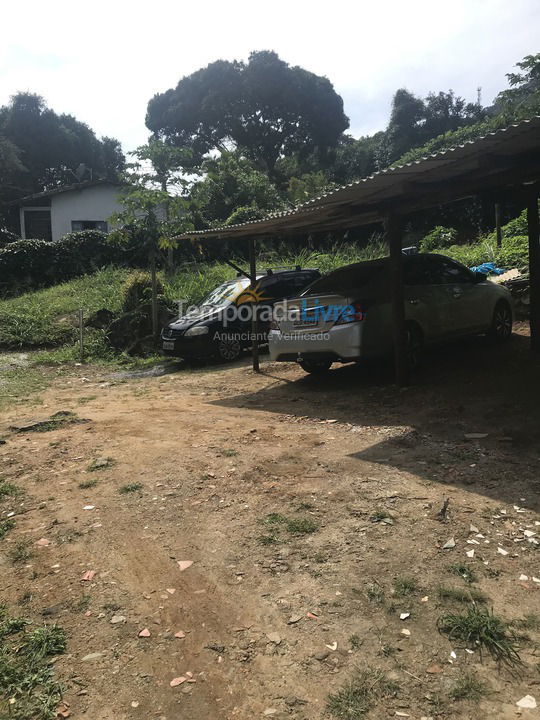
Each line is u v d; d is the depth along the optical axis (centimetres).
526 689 219
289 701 219
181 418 675
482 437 501
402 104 3738
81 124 5200
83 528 379
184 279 1599
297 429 586
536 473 416
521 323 991
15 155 4141
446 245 1891
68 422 682
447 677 227
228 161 2702
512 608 268
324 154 4622
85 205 2848
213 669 239
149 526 377
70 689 231
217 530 364
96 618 278
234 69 4331
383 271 761
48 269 2102
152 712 217
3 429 666
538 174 512
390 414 607
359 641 251
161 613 280
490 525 347
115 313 1455
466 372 723
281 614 274
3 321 1480
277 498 406
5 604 295
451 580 292
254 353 970
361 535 344
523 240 1420
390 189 609
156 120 4631
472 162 505
